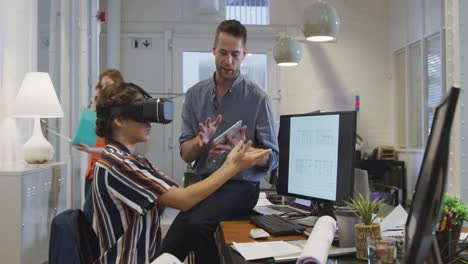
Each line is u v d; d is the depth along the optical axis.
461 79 1.47
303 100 5.73
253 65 5.64
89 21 4.50
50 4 3.37
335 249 1.11
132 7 5.53
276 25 5.67
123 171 1.18
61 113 2.46
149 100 1.24
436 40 4.97
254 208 1.85
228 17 5.63
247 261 1.05
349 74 5.85
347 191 1.32
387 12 5.92
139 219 1.21
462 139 1.45
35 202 2.16
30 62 2.66
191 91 1.89
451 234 1.01
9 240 1.97
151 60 5.55
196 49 5.60
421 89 5.31
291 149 1.62
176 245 1.56
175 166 5.50
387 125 5.94
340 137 1.38
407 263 0.64
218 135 1.75
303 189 1.53
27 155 2.40
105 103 1.27
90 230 1.16
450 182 1.46
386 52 5.92
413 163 5.36
